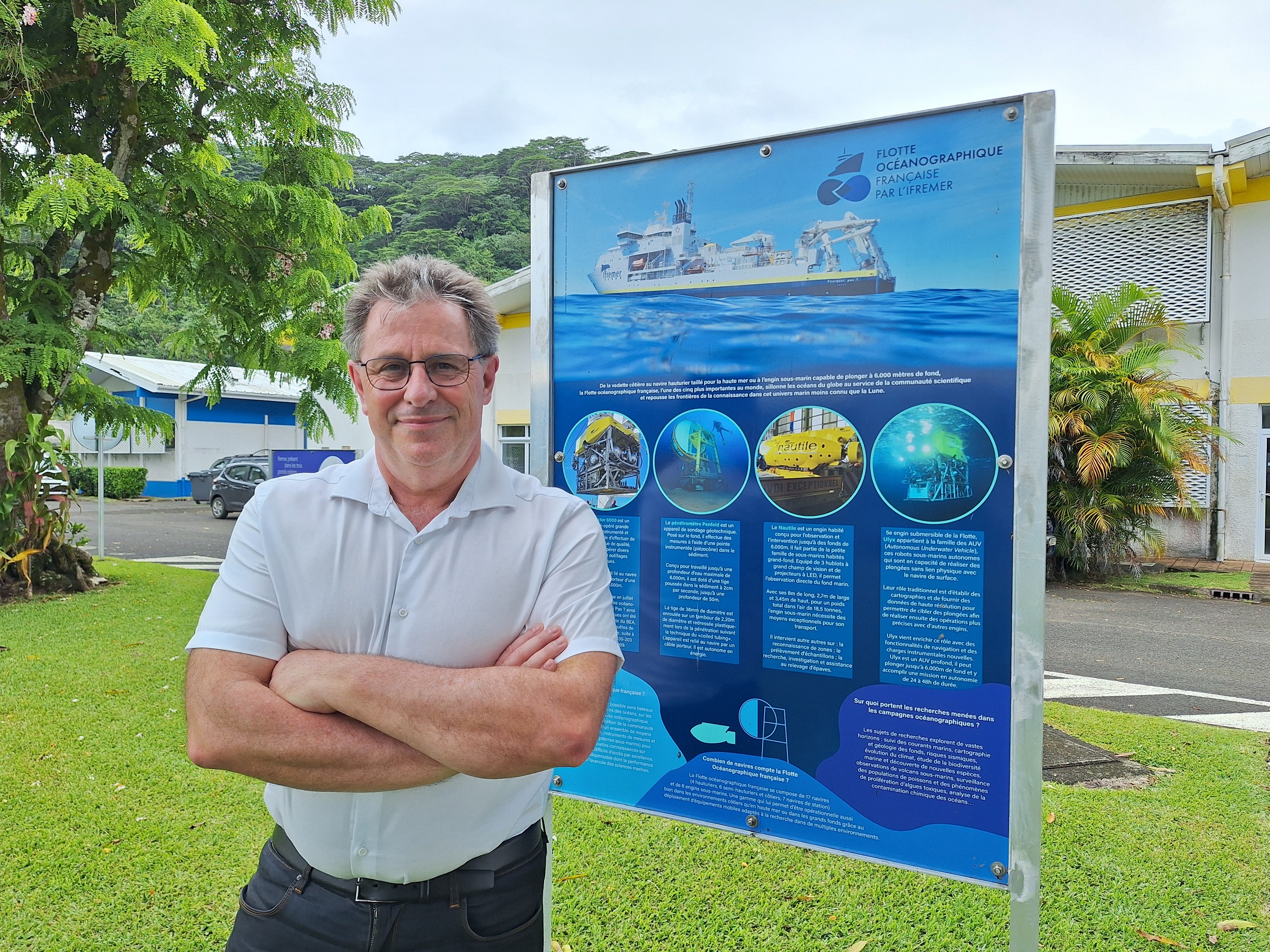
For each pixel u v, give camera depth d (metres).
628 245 2.17
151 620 7.13
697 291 2.09
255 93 8.74
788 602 2.00
